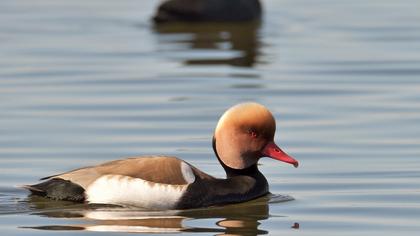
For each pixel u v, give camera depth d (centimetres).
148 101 1889
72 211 1180
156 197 1191
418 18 2816
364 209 1235
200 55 2355
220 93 1955
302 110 1816
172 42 2528
